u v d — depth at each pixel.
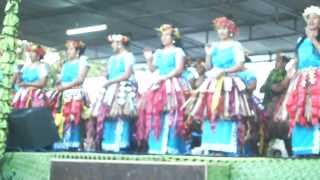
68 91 5.36
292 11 12.84
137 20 14.41
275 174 2.85
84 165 3.34
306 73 3.59
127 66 4.97
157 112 4.54
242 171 2.94
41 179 3.90
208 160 3.10
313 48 3.59
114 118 4.95
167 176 2.97
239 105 4.09
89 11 14.01
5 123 4.29
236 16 13.59
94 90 5.61
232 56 4.21
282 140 4.59
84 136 5.37
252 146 4.42
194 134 4.80
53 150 4.66
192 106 4.29
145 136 4.70
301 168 2.78
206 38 14.89
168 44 4.67
